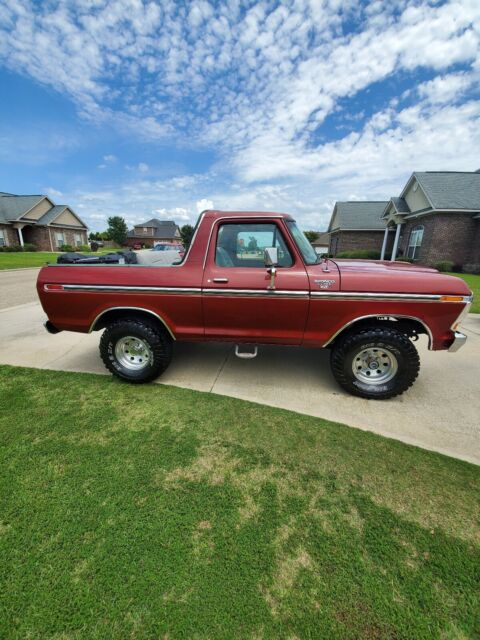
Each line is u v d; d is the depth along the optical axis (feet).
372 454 7.64
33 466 7.14
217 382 11.51
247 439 8.19
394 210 67.72
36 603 4.49
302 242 10.68
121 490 6.49
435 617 4.36
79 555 5.14
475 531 5.63
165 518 5.84
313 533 5.58
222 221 10.08
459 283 9.39
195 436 8.29
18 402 9.95
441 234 55.88
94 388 10.91
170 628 4.19
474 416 9.42
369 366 10.31
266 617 4.33
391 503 6.23
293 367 12.96
